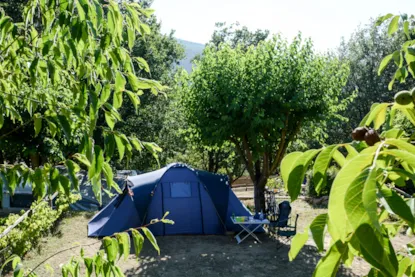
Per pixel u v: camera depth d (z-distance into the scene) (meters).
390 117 1.09
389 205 0.47
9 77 1.85
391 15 1.49
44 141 8.97
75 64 1.41
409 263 0.84
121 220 9.65
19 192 11.20
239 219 9.53
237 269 7.59
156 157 1.68
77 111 1.47
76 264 1.68
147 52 19.75
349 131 23.11
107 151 1.49
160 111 18.53
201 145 11.59
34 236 7.77
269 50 9.90
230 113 9.63
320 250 0.56
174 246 9.07
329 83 10.05
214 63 10.05
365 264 7.12
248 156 10.60
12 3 11.45
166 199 10.19
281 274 7.31
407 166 0.72
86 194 12.28
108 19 1.44
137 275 7.23
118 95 1.56
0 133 8.55
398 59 1.31
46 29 1.48
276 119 9.28
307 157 0.67
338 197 0.50
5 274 6.28
